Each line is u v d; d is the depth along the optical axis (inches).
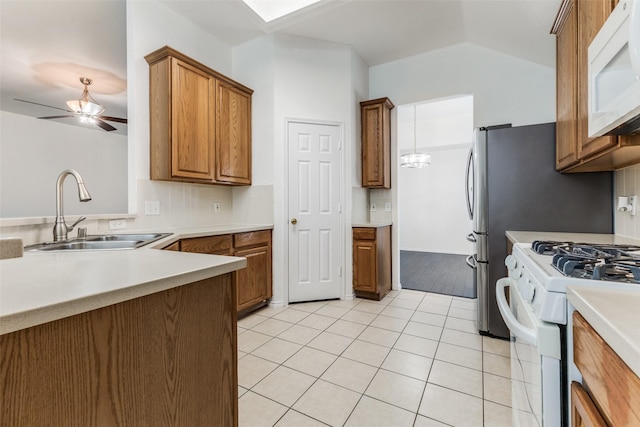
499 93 123.5
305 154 125.1
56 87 163.2
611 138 44.8
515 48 113.3
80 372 22.0
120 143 194.2
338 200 128.9
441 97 134.7
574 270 31.4
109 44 125.5
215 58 122.7
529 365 36.2
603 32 38.6
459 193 253.6
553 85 115.6
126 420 24.9
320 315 109.7
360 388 65.5
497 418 56.1
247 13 108.5
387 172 142.1
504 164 87.0
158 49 95.2
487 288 90.8
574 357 27.1
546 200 82.6
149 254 43.3
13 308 18.9
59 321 20.9
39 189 163.3
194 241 87.4
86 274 28.7
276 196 120.9
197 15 109.0
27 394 19.3
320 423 55.0
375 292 126.2
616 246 48.9
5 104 175.9
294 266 123.7
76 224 69.3
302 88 124.7
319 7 106.1
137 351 25.9
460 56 130.7
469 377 69.6
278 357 78.7
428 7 104.5
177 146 92.8
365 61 145.5
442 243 259.8
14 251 40.1
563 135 71.5
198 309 32.0
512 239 68.0
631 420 17.0
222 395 34.7
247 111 122.7
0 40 121.8
